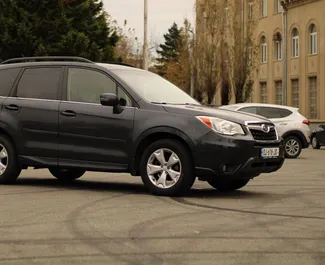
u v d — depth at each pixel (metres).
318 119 48.09
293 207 9.71
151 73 12.15
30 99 11.93
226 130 10.34
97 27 43.50
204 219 8.51
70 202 9.97
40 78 12.00
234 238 7.27
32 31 40.66
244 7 57.00
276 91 55.00
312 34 49.47
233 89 52.34
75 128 11.34
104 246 6.83
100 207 9.46
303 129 24.58
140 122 10.80
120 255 6.43
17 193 11.06
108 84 11.34
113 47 45.12
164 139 10.67
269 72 55.41
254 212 9.16
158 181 10.72
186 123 10.45
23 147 11.86
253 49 52.22
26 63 12.28
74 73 11.73
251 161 10.40
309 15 49.25
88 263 6.11
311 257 6.37
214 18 53.66
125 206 9.58
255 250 6.66
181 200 10.27
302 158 24.22
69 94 11.62
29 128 11.80
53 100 11.70
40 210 9.15
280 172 16.45
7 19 40.59
